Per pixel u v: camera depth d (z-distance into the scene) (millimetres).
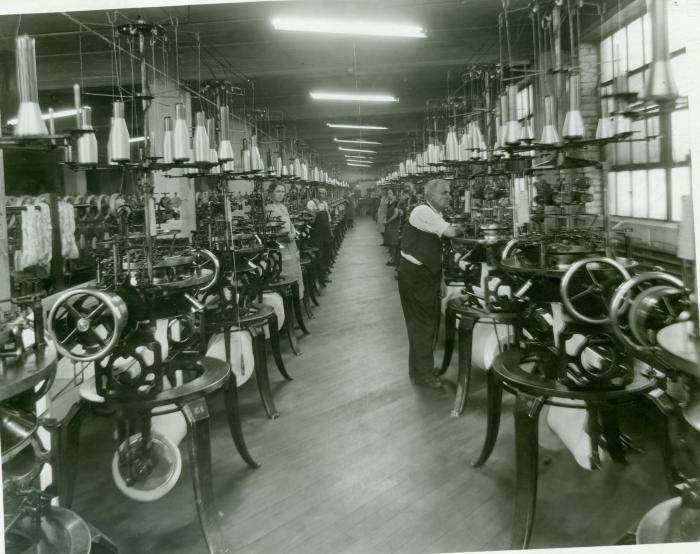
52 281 4777
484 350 4316
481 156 5082
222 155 3822
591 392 2258
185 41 7230
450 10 6992
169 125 3076
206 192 6922
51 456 2451
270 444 3455
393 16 7031
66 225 5137
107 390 2455
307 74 9055
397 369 4840
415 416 3783
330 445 3398
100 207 6098
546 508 2611
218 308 3885
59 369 3537
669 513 1787
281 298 5500
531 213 4109
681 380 1920
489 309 3617
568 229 3479
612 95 1868
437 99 11297
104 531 2592
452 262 5484
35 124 1697
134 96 2842
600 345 2336
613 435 2975
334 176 23922
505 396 4078
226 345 3766
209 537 2391
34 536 1769
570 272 2240
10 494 1790
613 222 4703
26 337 2502
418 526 2531
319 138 19047
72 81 7891
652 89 1424
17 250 4250
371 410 3926
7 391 1609
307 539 2475
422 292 4289
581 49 5504
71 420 2482
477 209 5285
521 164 4098
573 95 2846
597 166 2932
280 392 4387
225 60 8008
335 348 5613
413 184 9938
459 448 3279
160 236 3771
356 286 9398
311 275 7973
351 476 3010
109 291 2457
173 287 2670
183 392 2461
